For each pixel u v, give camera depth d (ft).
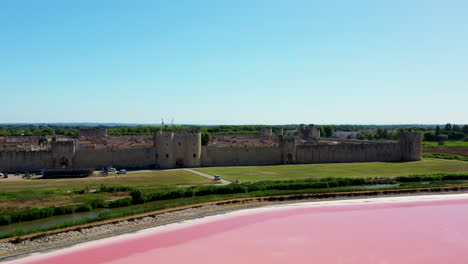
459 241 219.20
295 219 258.37
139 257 188.96
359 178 368.07
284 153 555.28
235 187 317.83
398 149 608.19
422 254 199.52
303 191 322.14
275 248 204.74
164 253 194.80
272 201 302.66
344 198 318.65
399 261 190.19
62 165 458.50
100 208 264.11
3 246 191.11
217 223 245.86
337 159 581.94
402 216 268.41
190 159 506.89
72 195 288.51
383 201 310.45
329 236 224.53
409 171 443.32
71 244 201.87
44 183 345.92
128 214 245.45
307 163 562.66
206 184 340.80
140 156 490.49
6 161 442.91
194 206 277.85
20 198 275.59
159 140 491.72
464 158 591.37
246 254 196.13
